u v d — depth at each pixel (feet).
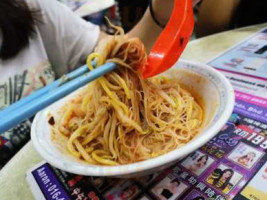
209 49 3.04
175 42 1.71
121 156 1.65
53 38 3.54
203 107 1.74
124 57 1.71
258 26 3.50
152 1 2.47
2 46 2.90
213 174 1.39
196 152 1.55
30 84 3.03
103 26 6.48
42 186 1.53
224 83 1.58
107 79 1.71
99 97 1.73
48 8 3.50
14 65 2.98
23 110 1.09
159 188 1.38
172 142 1.64
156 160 1.12
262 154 1.44
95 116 1.72
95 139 1.70
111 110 1.71
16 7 2.96
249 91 2.08
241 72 2.41
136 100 1.77
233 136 1.62
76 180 1.54
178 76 1.98
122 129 1.69
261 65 2.47
